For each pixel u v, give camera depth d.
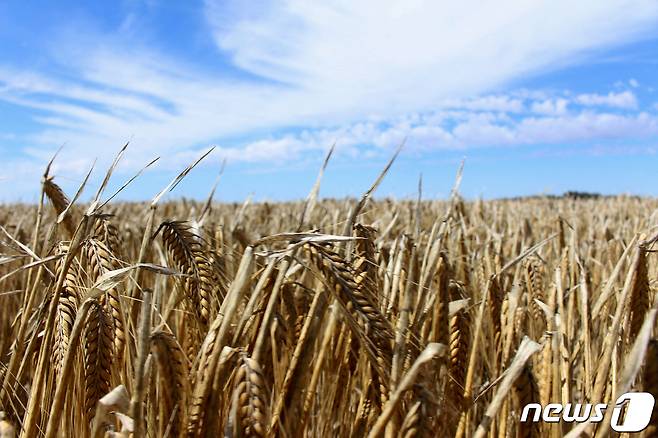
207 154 0.41
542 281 0.73
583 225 1.79
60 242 0.43
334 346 0.55
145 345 0.31
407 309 0.39
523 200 3.19
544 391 0.48
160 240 0.76
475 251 0.96
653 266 0.70
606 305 0.65
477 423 0.63
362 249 0.45
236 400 0.32
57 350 0.39
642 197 3.66
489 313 0.60
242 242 0.87
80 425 0.40
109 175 0.41
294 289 0.52
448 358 0.47
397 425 0.38
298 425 0.42
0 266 0.93
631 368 0.29
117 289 0.41
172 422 0.34
